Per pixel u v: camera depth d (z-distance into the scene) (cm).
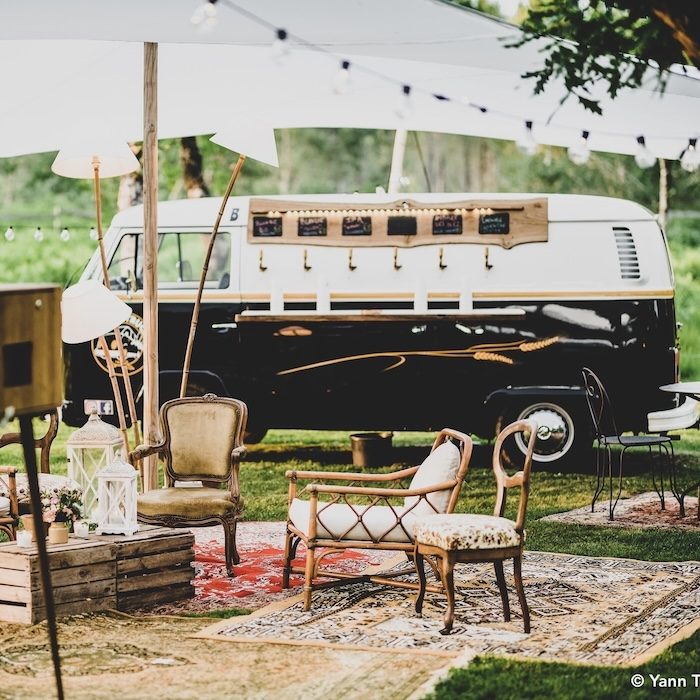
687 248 2600
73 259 2591
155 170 945
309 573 704
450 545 640
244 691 551
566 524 969
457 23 777
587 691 540
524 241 1223
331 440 1534
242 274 1249
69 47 955
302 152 3155
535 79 920
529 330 1220
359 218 1241
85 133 938
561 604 711
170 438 895
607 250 1216
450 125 1192
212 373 1248
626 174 2762
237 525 984
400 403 1236
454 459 716
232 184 1018
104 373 1242
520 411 1222
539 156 2797
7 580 677
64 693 550
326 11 755
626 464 1293
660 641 628
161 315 1251
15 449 1423
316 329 1238
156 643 633
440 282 1229
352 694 545
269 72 1027
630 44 648
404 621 675
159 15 732
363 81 1022
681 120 1014
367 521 704
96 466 848
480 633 648
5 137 1085
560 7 662
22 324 473
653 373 1208
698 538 909
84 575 691
